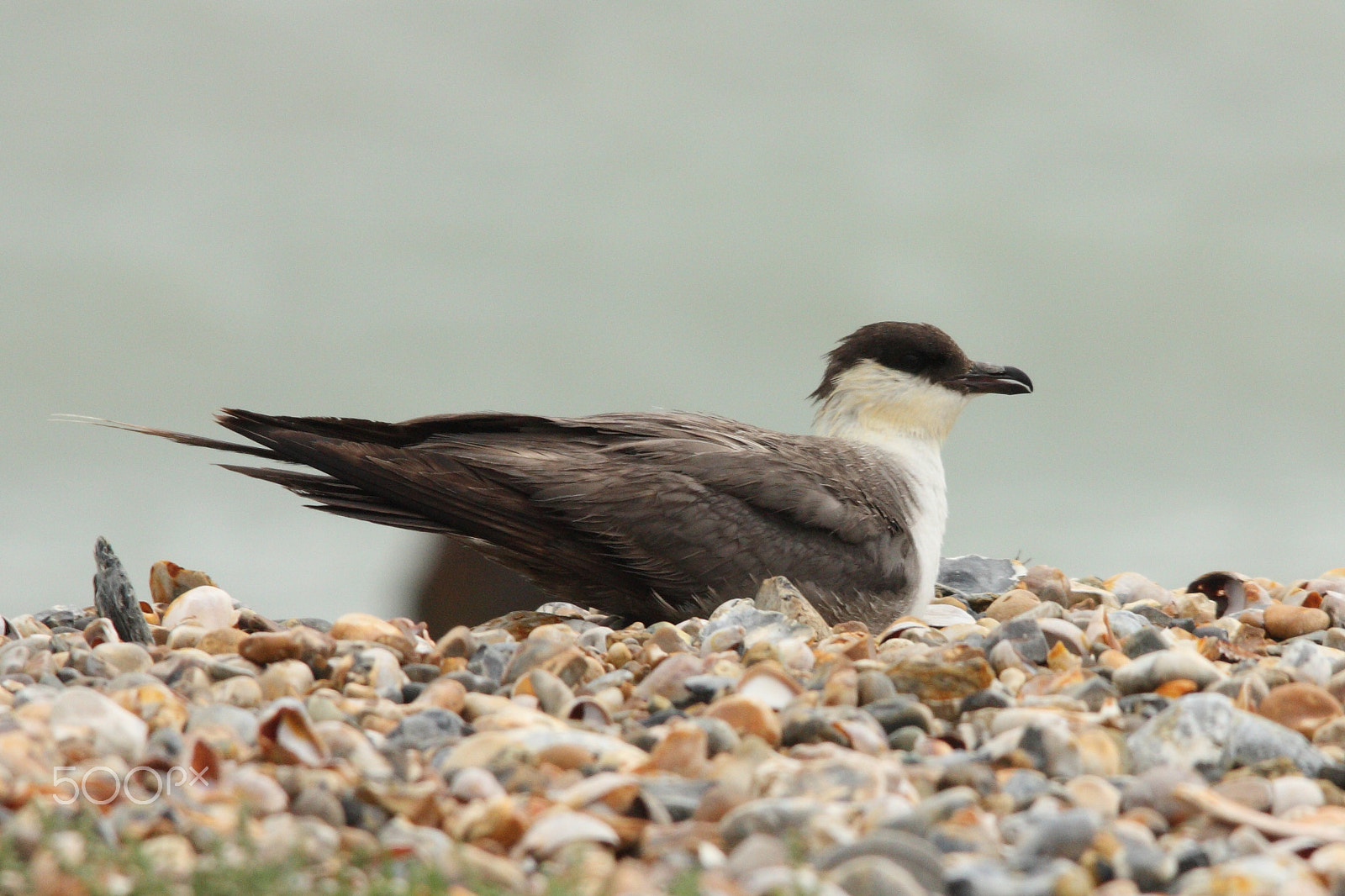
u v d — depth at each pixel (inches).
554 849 288.4
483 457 559.2
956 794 307.1
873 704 383.2
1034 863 284.2
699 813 311.7
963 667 397.1
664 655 461.1
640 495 550.6
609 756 345.7
